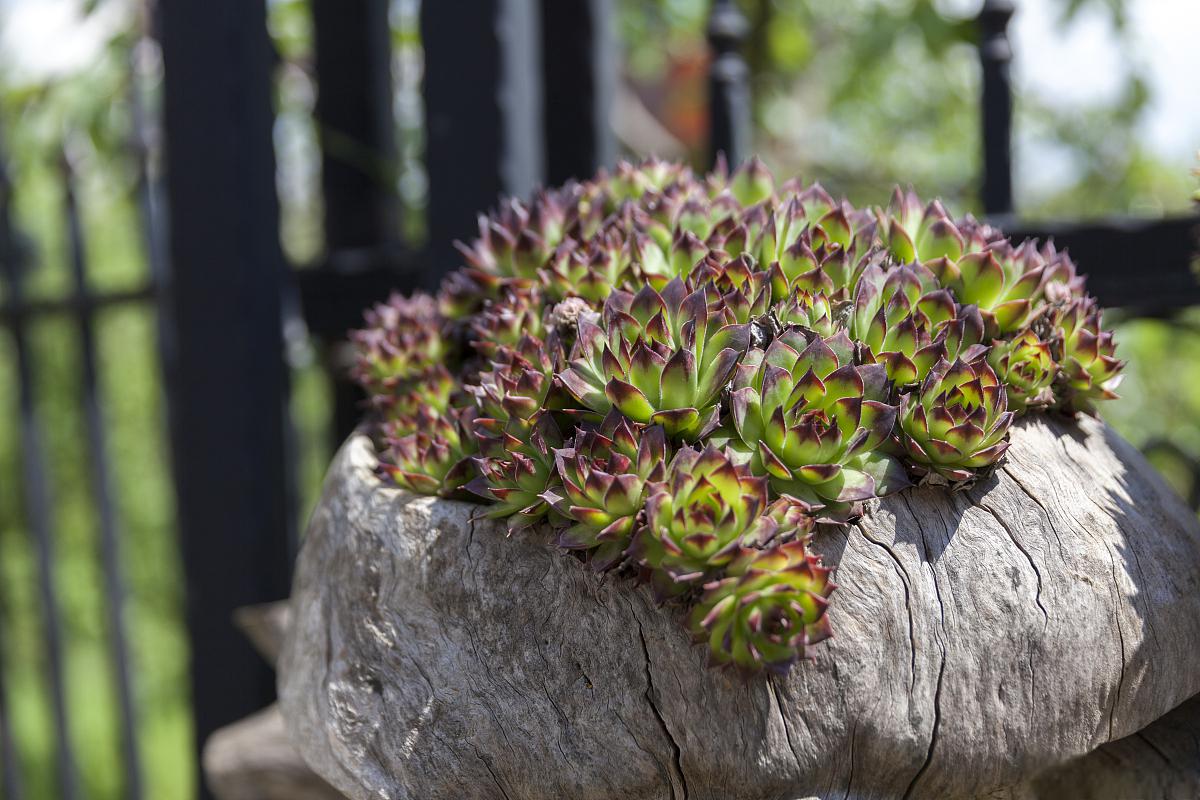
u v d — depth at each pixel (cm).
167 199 142
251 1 139
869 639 89
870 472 90
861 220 99
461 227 132
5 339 268
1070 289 98
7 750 180
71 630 313
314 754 96
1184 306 117
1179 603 94
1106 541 93
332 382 158
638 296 91
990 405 91
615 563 88
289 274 148
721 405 91
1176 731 96
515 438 91
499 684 91
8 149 166
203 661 145
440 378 100
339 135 159
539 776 90
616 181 105
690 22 265
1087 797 94
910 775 90
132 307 153
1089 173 264
